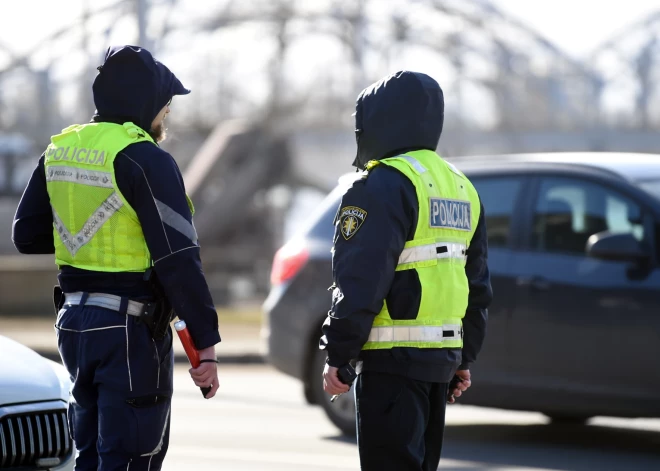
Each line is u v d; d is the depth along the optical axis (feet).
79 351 43.19
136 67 44.55
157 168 43.04
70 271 44.04
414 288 43.04
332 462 78.54
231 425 96.84
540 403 80.48
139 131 43.86
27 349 56.65
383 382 43.04
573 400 79.30
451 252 43.93
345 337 41.88
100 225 43.42
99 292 43.47
